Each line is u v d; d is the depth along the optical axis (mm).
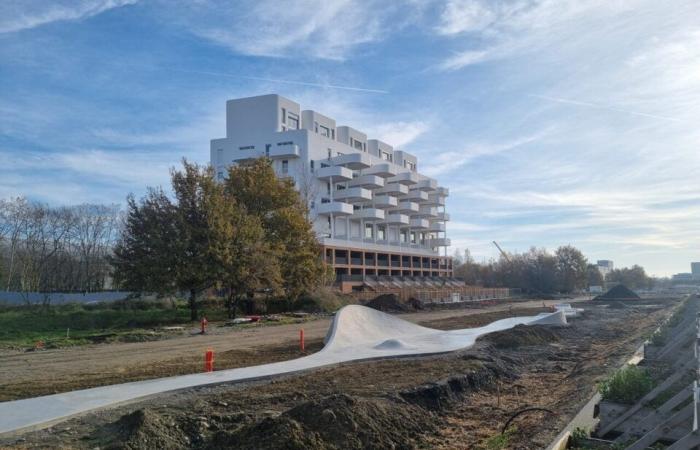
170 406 11734
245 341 26062
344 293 56594
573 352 23781
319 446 8594
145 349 23391
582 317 45750
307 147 67125
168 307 43188
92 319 35469
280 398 12617
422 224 89125
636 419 9492
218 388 13898
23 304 41312
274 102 68688
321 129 74938
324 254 65500
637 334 29922
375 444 9336
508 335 25422
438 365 17359
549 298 97188
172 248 36594
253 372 15812
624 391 10242
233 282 38625
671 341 18703
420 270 90500
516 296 96750
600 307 61938
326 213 68750
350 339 23250
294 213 46156
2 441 9211
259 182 46219
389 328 26828
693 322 20031
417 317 45031
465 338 25156
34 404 11633
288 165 67875
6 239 63031
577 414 10883
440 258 97875
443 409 13258
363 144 83750
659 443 8625
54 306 39719
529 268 113438
